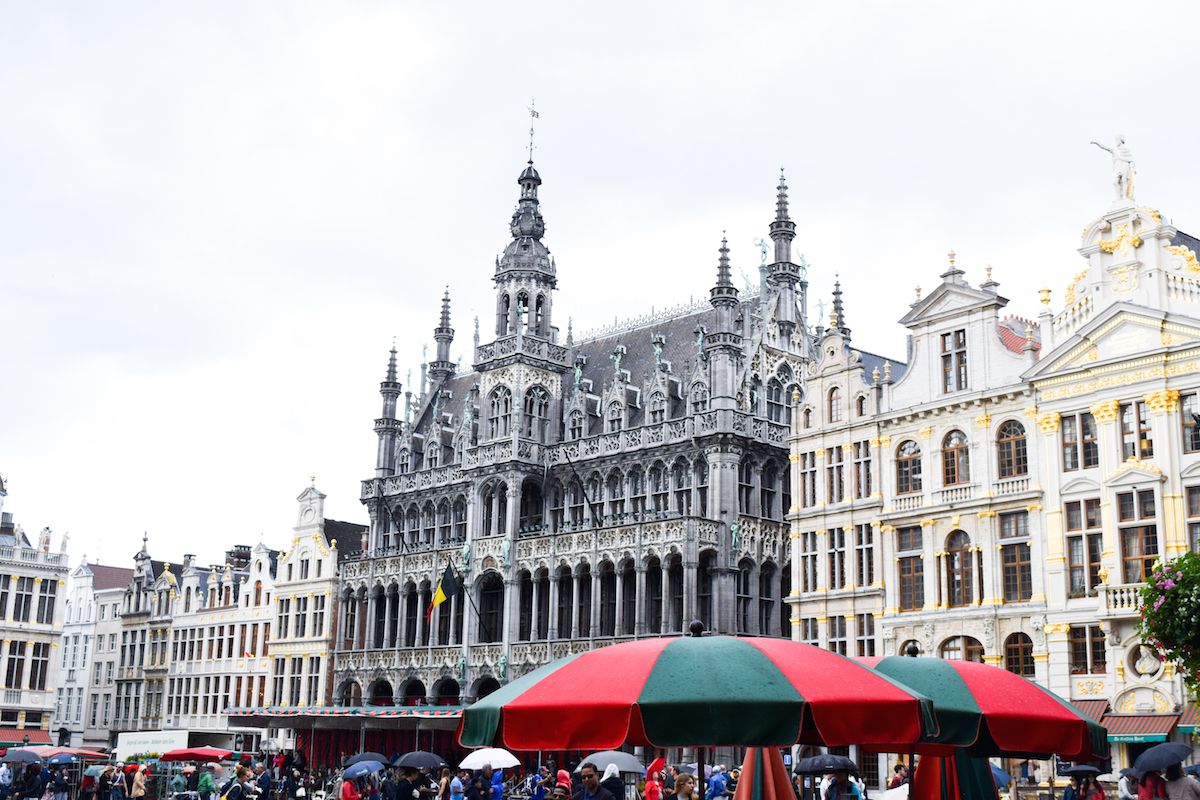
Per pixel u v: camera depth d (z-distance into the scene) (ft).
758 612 216.54
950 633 175.94
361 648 274.57
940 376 184.75
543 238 263.90
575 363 260.42
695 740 46.98
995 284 180.24
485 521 250.98
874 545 188.24
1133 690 153.79
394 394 292.61
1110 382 162.81
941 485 181.06
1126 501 159.94
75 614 379.14
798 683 48.62
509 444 246.06
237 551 336.08
